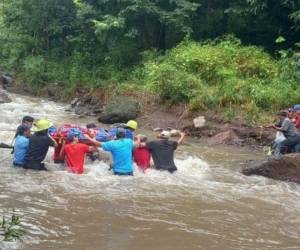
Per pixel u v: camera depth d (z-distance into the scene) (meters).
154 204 7.90
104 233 6.45
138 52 22.45
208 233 6.74
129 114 16.67
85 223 6.78
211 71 17.47
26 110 18.44
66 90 22.58
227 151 13.08
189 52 18.30
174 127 15.76
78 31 25.56
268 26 20.94
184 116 16.11
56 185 8.57
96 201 7.82
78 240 6.15
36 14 26.70
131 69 21.34
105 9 23.11
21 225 6.46
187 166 10.87
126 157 9.66
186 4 20.61
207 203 8.17
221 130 14.73
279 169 10.23
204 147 13.48
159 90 17.38
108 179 9.23
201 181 9.66
